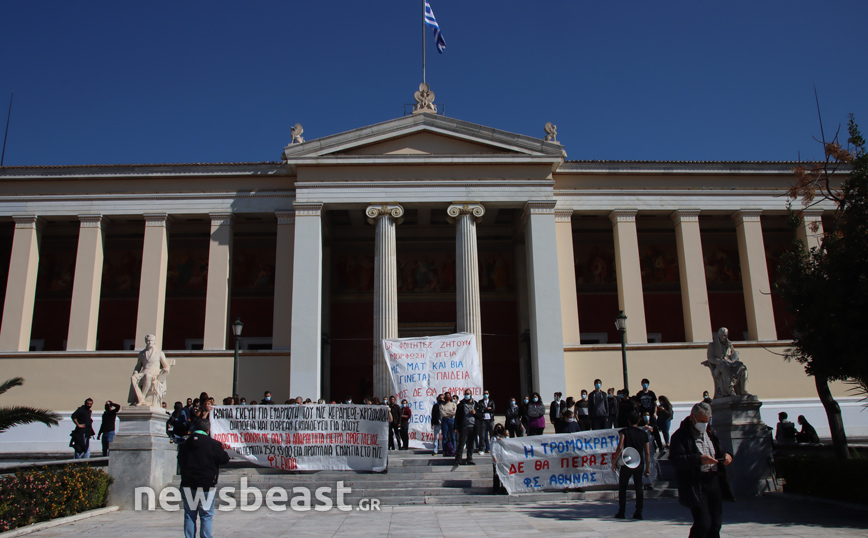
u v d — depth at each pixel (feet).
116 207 110.83
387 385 97.60
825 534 38.52
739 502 53.67
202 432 35.01
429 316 126.82
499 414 122.31
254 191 110.83
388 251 104.01
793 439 79.15
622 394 78.69
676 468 30.89
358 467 64.90
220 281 107.55
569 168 111.75
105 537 42.11
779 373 106.22
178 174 110.73
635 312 107.86
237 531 43.65
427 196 106.22
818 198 112.88
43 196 110.73
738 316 126.00
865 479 47.62
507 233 127.85
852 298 52.54
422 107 111.86
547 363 100.58
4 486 43.37
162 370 61.77
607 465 58.59
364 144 107.34
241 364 104.37
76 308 106.73
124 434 57.82
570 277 108.17
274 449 65.10
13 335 105.29
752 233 112.06
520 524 44.27
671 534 38.99
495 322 126.00
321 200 105.81
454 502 57.77
